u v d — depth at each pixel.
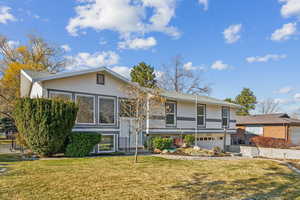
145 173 6.94
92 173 6.71
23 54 28.25
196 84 33.97
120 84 13.06
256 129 24.16
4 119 25.03
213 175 7.04
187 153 12.48
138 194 4.85
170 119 15.04
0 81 24.98
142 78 28.61
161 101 9.92
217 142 18.64
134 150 13.08
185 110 16.09
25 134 9.33
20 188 5.06
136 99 9.40
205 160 10.38
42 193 4.73
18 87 25.00
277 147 18.02
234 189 5.56
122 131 12.88
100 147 11.91
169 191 5.15
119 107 12.86
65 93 10.91
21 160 8.93
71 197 4.52
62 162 8.44
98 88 12.10
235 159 11.45
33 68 26.80
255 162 10.34
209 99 19.12
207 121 17.64
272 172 8.02
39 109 9.07
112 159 9.40
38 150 9.44
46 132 9.08
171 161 9.48
